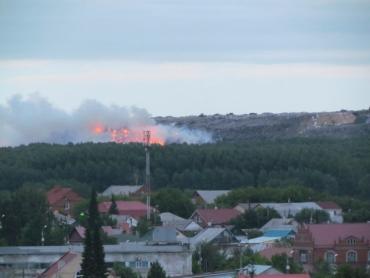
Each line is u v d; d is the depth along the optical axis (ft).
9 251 600.39
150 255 594.24
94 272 481.46
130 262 592.60
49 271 539.29
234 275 507.30
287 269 560.61
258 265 579.48
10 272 585.22
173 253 595.88
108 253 591.78
